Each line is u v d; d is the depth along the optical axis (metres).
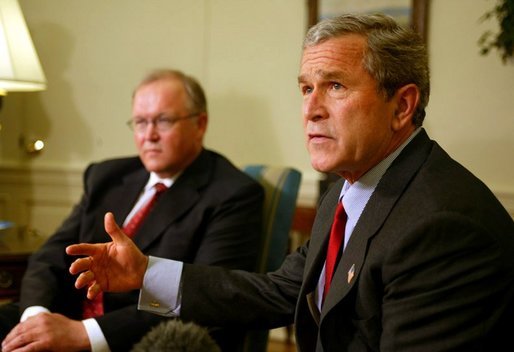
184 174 2.11
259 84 3.25
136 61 3.45
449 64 2.88
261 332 1.90
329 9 3.04
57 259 2.15
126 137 3.50
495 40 2.68
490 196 1.10
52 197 3.60
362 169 1.19
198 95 2.16
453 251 0.99
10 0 2.38
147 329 1.73
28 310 1.93
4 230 2.51
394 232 1.06
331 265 1.23
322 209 1.41
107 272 1.38
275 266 2.10
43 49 3.55
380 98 1.12
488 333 0.98
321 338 1.14
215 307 1.43
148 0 3.40
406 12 2.90
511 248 1.03
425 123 2.95
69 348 1.66
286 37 3.17
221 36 3.30
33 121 3.60
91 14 3.48
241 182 2.05
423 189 1.08
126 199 2.20
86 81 3.52
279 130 3.23
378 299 1.08
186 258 1.95
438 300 0.98
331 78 1.12
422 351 0.97
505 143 2.82
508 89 2.79
